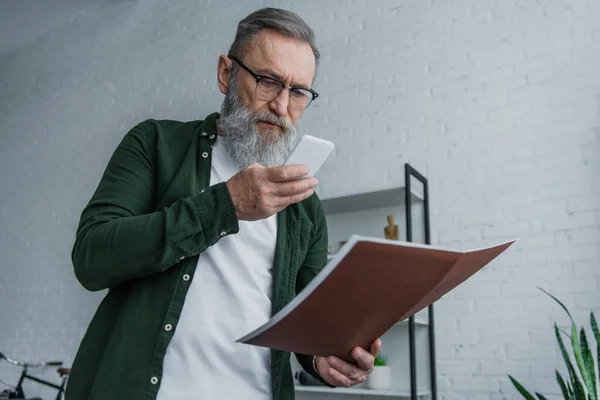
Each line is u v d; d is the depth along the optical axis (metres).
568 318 2.73
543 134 2.98
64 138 5.30
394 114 3.49
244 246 1.15
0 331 5.18
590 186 2.81
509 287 2.92
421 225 3.26
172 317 1.04
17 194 5.48
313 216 1.34
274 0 4.24
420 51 3.48
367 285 0.78
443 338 3.06
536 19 3.13
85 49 5.41
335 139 3.68
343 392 3.01
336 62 3.80
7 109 5.86
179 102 4.60
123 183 1.10
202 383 1.04
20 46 5.98
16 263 5.27
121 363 1.00
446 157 3.25
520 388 2.43
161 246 0.95
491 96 3.18
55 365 4.45
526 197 2.96
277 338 0.84
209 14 4.64
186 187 1.14
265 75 1.19
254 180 0.92
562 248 2.81
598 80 2.89
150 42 4.94
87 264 0.98
